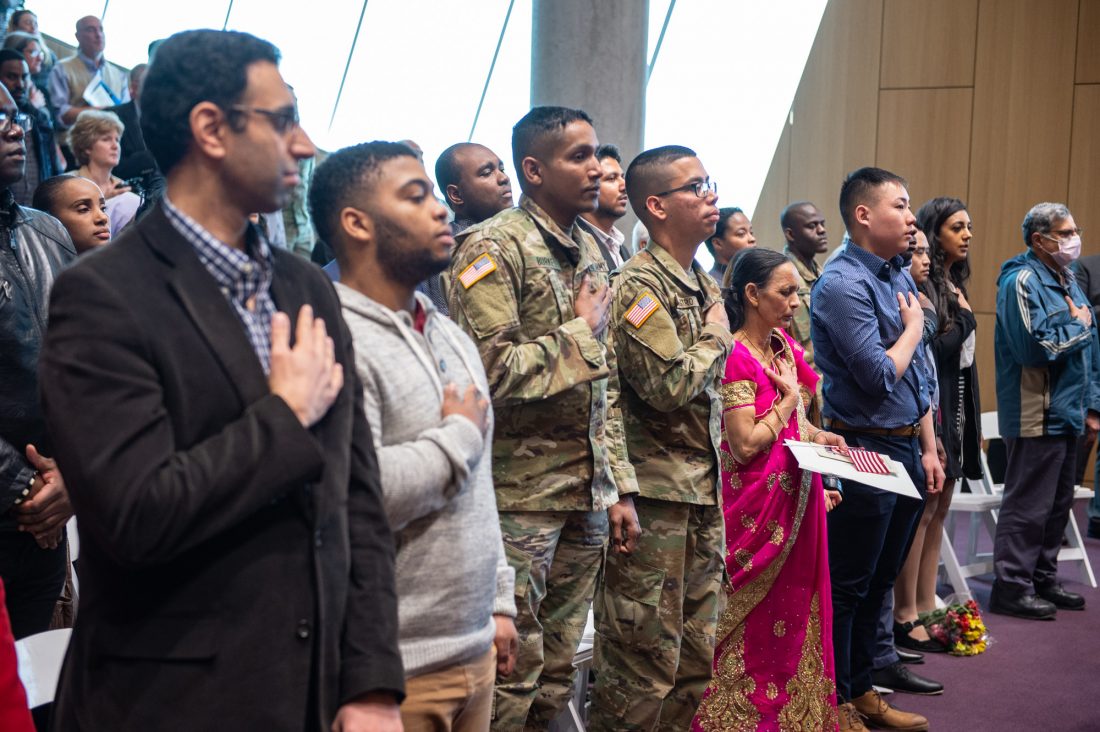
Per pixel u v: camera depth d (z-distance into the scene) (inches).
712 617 112.0
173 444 49.2
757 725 123.5
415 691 65.4
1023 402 192.1
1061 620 192.2
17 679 51.0
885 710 141.6
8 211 91.1
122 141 199.6
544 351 90.6
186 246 52.4
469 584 66.9
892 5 319.3
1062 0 299.3
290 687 50.5
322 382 53.0
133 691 49.8
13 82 187.5
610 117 224.7
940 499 180.4
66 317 48.7
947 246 178.1
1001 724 143.4
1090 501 266.1
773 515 122.3
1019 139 305.3
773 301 122.8
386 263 68.7
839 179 329.1
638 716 108.5
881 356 134.6
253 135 52.9
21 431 87.7
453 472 64.1
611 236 160.4
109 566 50.8
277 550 51.4
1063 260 191.6
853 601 134.7
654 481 107.6
